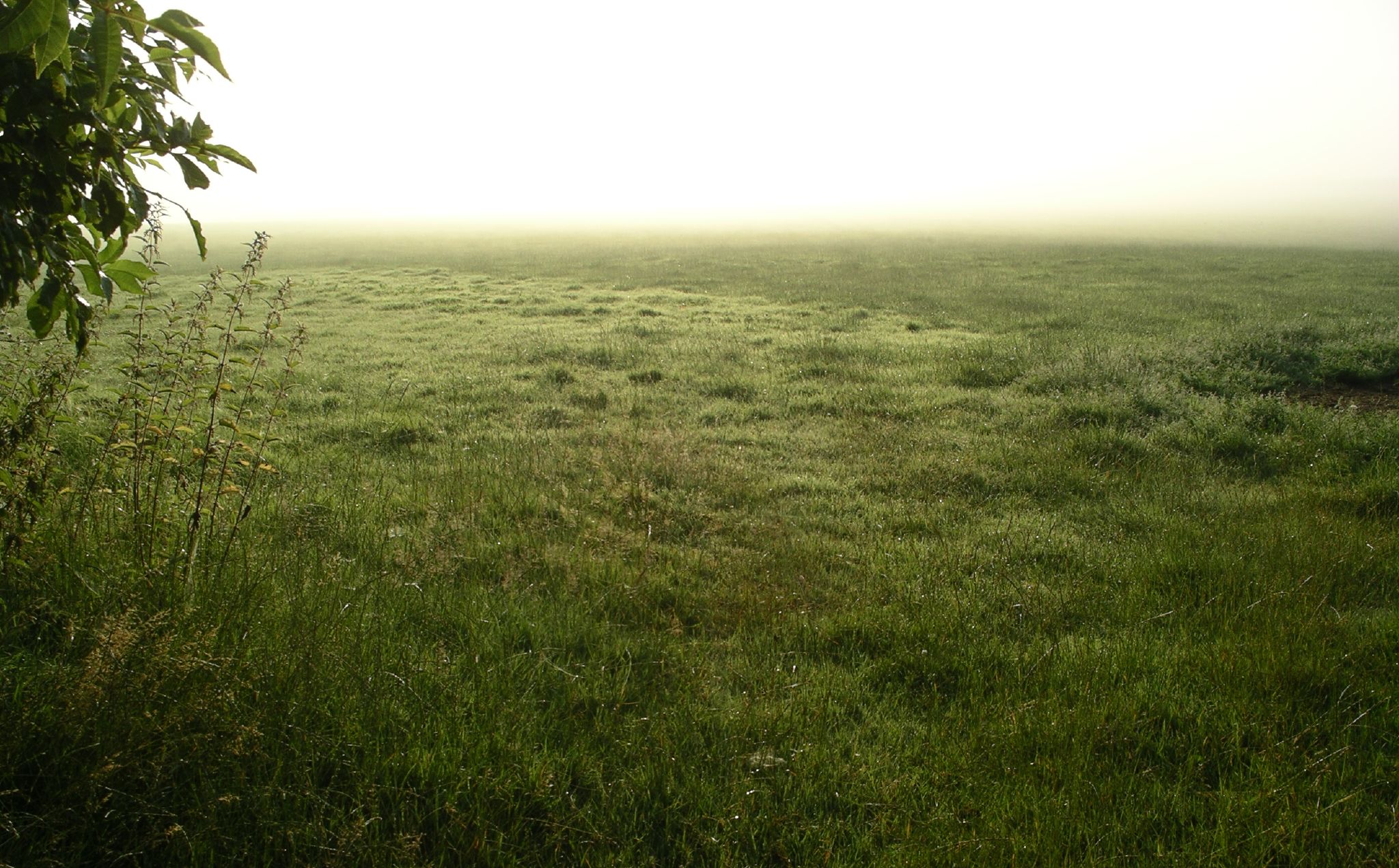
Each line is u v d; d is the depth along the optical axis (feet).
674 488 22.57
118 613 10.55
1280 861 9.91
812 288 70.90
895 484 23.80
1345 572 17.54
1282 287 69.26
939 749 11.71
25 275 8.59
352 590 13.67
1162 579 17.47
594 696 12.23
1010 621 15.71
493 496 20.76
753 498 21.98
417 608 14.10
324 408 29.91
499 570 16.53
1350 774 11.32
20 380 14.42
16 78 8.02
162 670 9.43
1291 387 34.01
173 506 13.94
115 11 7.63
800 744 11.65
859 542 19.67
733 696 12.89
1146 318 52.75
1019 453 25.81
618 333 47.39
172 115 9.20
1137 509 21.75
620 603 15.56
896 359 40.50
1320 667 13.73
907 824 9.99
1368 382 34.53
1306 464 24.93
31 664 10.19
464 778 9.82
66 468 15.17
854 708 12.92
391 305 59.82
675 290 71.56
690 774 10.62
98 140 8.32
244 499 15.10
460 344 44.11
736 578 16.98
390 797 9.45
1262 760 11.54
